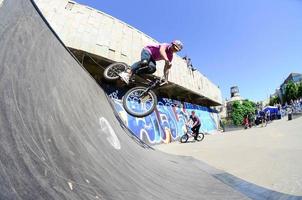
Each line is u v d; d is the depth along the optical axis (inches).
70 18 440.1
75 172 77.3
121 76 216.7
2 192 50.1
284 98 3009.4
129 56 515.5
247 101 2015.3
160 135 617.6
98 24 480.4
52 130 87.8
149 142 562.3
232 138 506.0
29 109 84.6
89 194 72.7
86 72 228.1
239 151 294.4
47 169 67.4
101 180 86.4
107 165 103.7
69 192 66.5
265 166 197.2
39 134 78.5
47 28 171.6
